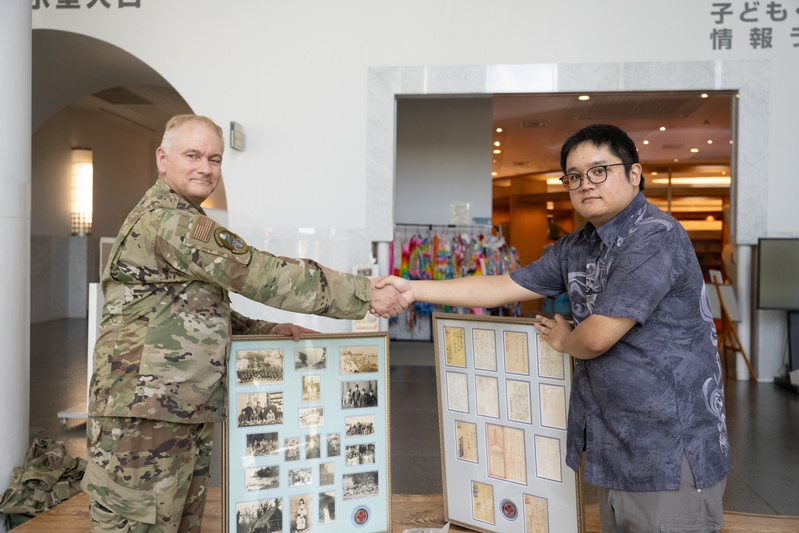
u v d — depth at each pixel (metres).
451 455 2.61
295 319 6.50
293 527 2.29
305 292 1.87
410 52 6.67
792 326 6.34
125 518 1.78
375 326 6.43
